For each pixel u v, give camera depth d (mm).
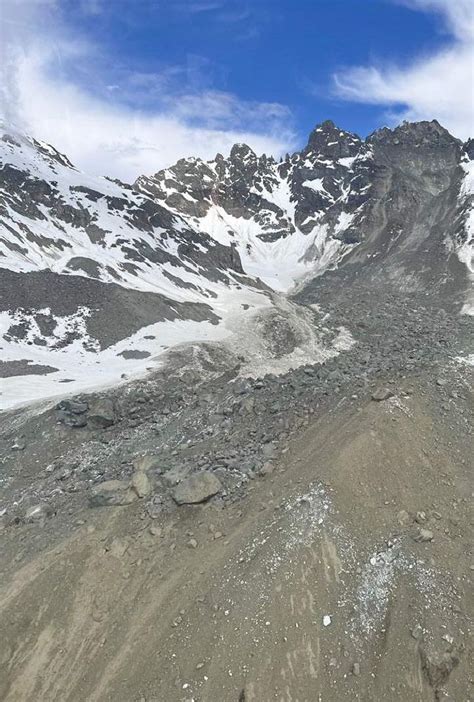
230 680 21406
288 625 22734
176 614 24547
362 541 26047
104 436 43969
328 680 21000
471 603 23094
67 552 28969
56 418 45844
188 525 29688
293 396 42312
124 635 24469
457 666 20859
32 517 32875
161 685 21984
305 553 25281
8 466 40750
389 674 20859
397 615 22625
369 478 29219
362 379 42656
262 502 29625
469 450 33000
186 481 31750
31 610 26156
